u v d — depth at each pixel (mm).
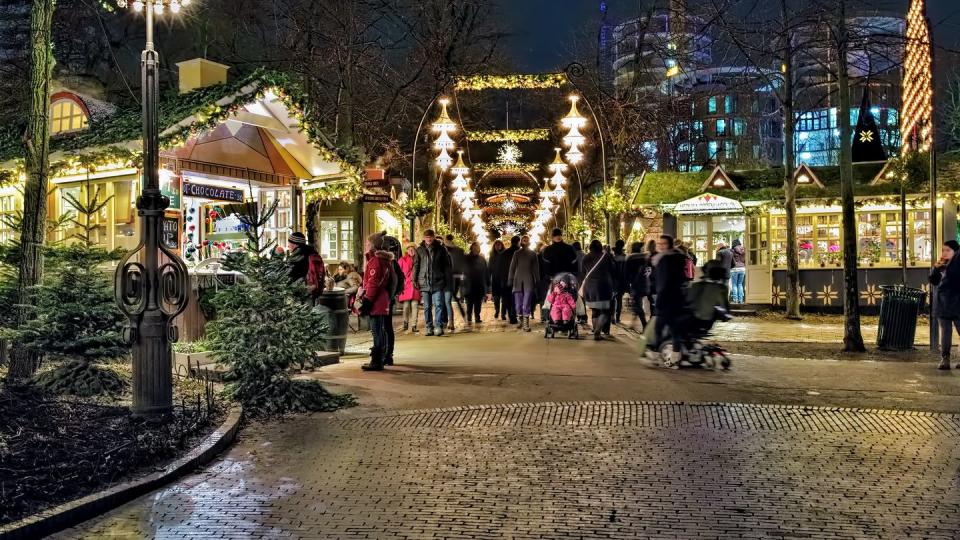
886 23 18828
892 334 14445
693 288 11703
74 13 26641
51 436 7148
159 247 8203
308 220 21922
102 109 15297
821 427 7922
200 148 14609
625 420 8234
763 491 5895
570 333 15820
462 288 18906
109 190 13375
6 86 24859
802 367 12016
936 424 8055
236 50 27703
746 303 24156
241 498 5934
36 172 10297
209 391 9367
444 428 8039
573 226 30438
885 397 9562
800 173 24312
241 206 16062
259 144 16188
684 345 11680
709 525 5188
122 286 8000
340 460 6953
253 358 9133
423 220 28438
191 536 5145
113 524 5426
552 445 7289
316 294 12617
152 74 8234
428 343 15164
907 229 22703
